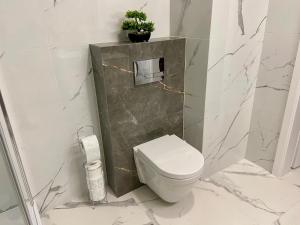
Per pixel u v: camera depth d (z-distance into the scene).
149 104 1.68
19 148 1.42
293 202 1.71
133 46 1.45
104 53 1.36
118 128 1.60
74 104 1.54
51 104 1.45
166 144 1.68
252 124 2.07
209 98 1.68
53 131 1.52
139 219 1.62
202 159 1.49
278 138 1.87
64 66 1.42
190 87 1.76
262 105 1.93
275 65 1.74
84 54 1.47
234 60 1.70
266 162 2.03
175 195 1.51
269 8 1.68
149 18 1.65
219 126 1.86
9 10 1.17
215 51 1.56
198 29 1.55
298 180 1.93
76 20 1.37
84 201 1.78
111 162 1.72
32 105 1.39
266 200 1.74
